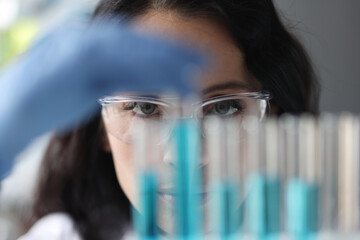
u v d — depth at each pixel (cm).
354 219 37
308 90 80
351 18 99
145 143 32
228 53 64
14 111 29
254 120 59
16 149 30
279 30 71
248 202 35
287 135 36
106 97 59
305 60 78
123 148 63
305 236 35
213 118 55
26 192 112
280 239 35
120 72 28
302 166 36
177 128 31
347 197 37
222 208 33
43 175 94
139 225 33
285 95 72
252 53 66
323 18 98
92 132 86
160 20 64
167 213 37
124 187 67
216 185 34
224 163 34
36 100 29
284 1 93
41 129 30
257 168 35
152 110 59
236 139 34
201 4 63
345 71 100
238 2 65
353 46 100
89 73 29
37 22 124
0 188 34
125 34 29
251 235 35
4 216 109
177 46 29
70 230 92
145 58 28
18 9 128
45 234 90
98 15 68
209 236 35
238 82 64
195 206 31
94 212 94
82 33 30
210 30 64
